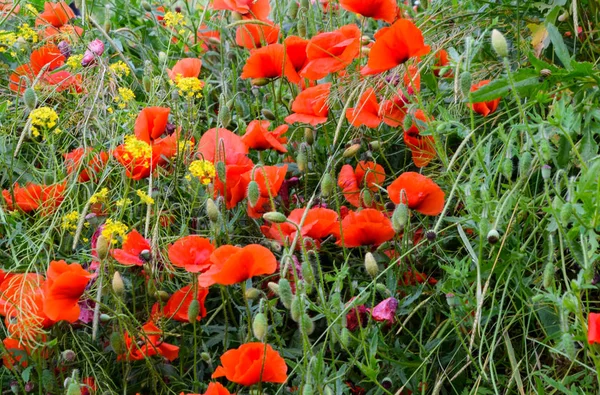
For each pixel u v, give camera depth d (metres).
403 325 1.37
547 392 1.38
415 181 1.40
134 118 1.56
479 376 1.32
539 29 1.57
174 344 1.46
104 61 1.61
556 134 1.47
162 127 1.47
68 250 1.52
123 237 1.35
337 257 1.52
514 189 1.32
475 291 1.41
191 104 1.58
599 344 1.30
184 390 1.43
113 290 1.35
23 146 1.67
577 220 1.24
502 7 1.62
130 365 1.43
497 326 1.31
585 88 1.44
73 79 1.64
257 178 1.44
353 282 1.44
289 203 1.56
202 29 1.87
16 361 1.38
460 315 1.38
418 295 1.37
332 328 1.30
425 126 1.49
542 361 1.41
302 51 1.54
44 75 1.68
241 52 1.81
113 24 1.95
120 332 1.35
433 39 1.63
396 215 1.35
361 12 1.52
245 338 1.42
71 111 1.62
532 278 1.43
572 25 1.64
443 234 1.48
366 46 1.61
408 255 1.43
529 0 1.60
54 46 1.72
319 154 1.62
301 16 1.69
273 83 1.62
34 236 1.49
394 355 1.39
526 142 1.41
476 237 1.47
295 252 1.44
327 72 1.50
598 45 1.60
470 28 1.63
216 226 1.37
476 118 1.56
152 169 1.48
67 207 1.54
